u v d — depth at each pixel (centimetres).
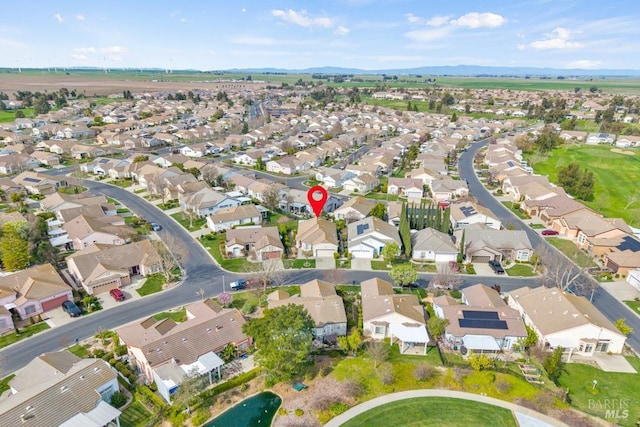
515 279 7212
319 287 6291
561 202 9912
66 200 9756
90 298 6241
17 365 4984
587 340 5153
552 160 15862
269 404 4500
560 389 4556
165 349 4788
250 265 7469
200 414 4284
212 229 9162
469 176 14112
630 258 7362
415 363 5066
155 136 18600
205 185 11244
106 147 17112
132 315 6044
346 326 5597
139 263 7238
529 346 5278
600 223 8581
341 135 19538
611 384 4741
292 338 4612
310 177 13650
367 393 4612
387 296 5900
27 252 7119
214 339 5109
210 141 18188
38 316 5909
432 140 18538
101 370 4453
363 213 9612
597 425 4172
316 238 8131
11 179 12081
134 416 4275
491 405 4428
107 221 8950
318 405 4416
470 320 5481
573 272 7331
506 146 16825
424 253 7919
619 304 6444
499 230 8256
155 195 11450
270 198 10225
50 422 3775
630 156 16062
